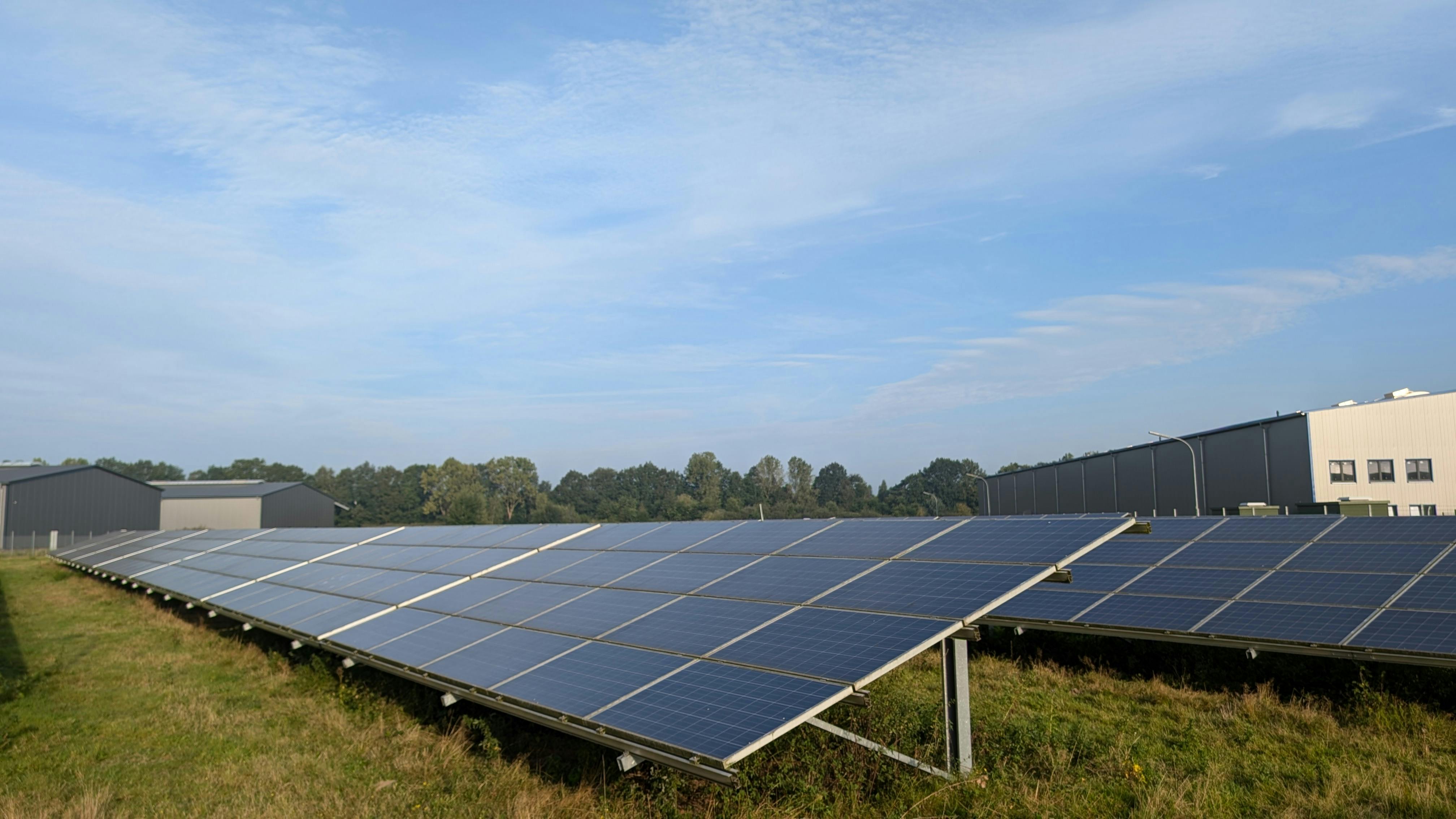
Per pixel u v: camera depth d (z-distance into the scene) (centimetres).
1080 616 1733
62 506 7044
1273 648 1444
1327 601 1527
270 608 1989
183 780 1162
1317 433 4366
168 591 2655
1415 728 1257
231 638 2238
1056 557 1047
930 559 1201
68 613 2988
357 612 1719
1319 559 1703
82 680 1817
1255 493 4628
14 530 6750
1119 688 1602
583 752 1144
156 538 4709
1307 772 1095
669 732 834
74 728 1430
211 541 3866
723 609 1188
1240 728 1295
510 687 1066
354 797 1061
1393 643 1338
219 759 1252
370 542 2755
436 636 1404
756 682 909
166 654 2111
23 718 1494
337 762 1212
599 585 1497
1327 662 1509
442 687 1184
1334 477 4344
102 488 7306
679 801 972
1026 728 1228
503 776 1114
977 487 13862
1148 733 1298
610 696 961
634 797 977
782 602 1159
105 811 1026
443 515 16538
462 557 2098
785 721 797
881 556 1271
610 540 1906
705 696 900
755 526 1694
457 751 1209
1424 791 995
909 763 1026
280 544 3195
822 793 954
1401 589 1488
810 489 15975
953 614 964
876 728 1154
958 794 960
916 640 914
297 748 1295
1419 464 4375
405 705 1459
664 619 1205
